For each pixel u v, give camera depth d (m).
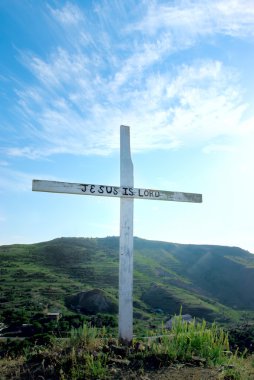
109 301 77.88
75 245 161.00
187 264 153.12
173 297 96.88
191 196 8.55
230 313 91.38
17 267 123.12
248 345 10.06
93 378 5.53
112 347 6.55
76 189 7.39
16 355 6.96
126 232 7.67
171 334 7.38
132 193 7.84
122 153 7.94
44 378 5.56
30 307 68.69
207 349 6.83
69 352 6.27
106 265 133.75
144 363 6.14
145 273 133.38
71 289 95.50
